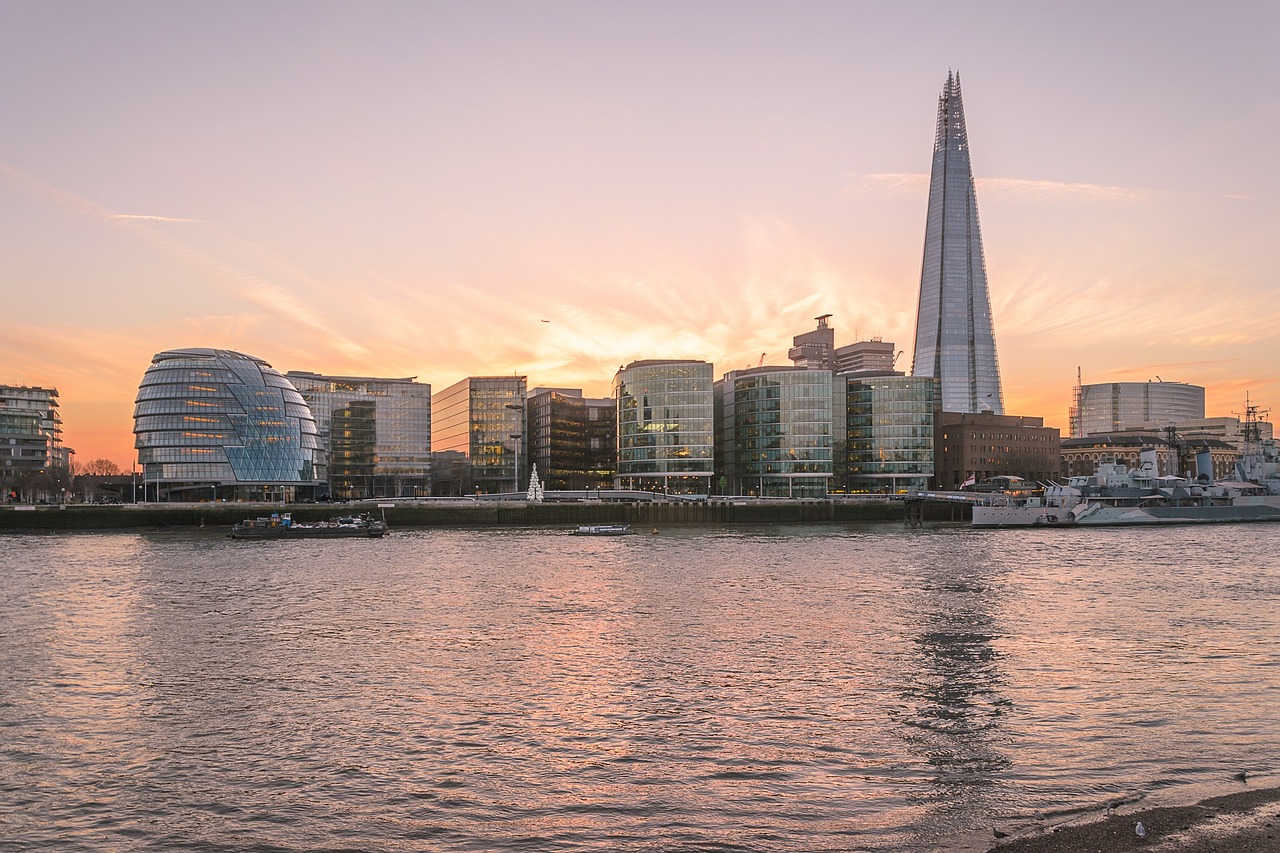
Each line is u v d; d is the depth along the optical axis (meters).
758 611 75.56
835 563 117.12
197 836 31.00
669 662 55.94
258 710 45.53
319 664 55.91
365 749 39.41
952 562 118.06
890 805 32.72
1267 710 44.28
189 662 56.72
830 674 52.50
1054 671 53.03
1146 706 45.16
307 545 154.62
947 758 37.62
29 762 38.12
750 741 40.09
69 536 177.88
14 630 68.25
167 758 38.53
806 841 29.89
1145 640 62.22
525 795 34.19
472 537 176.12
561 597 84.88
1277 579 97.12
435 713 44.78
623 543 157.75
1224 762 36.62
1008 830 29.91
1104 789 33.78
